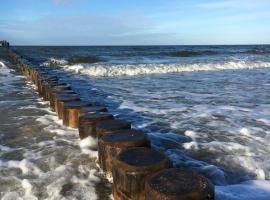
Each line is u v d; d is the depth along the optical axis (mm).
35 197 3887
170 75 19188
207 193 2607
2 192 4016
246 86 13578
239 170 4812
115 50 55312
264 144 5910
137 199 3100
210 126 7156
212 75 18828
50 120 7488
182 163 5043
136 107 9336
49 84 9820
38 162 4977
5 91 12148
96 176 4391
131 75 19469
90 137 5414
